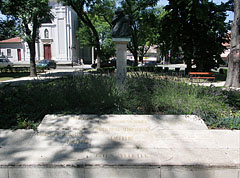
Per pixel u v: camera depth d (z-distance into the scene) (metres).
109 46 39.88
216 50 16.91
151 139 3.96
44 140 3.88
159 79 7.12
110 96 5.50
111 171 3.05
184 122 4.63
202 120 4.73
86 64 47.66
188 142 3.86
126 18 6.43
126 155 3.34
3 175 3.07
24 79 16.16
